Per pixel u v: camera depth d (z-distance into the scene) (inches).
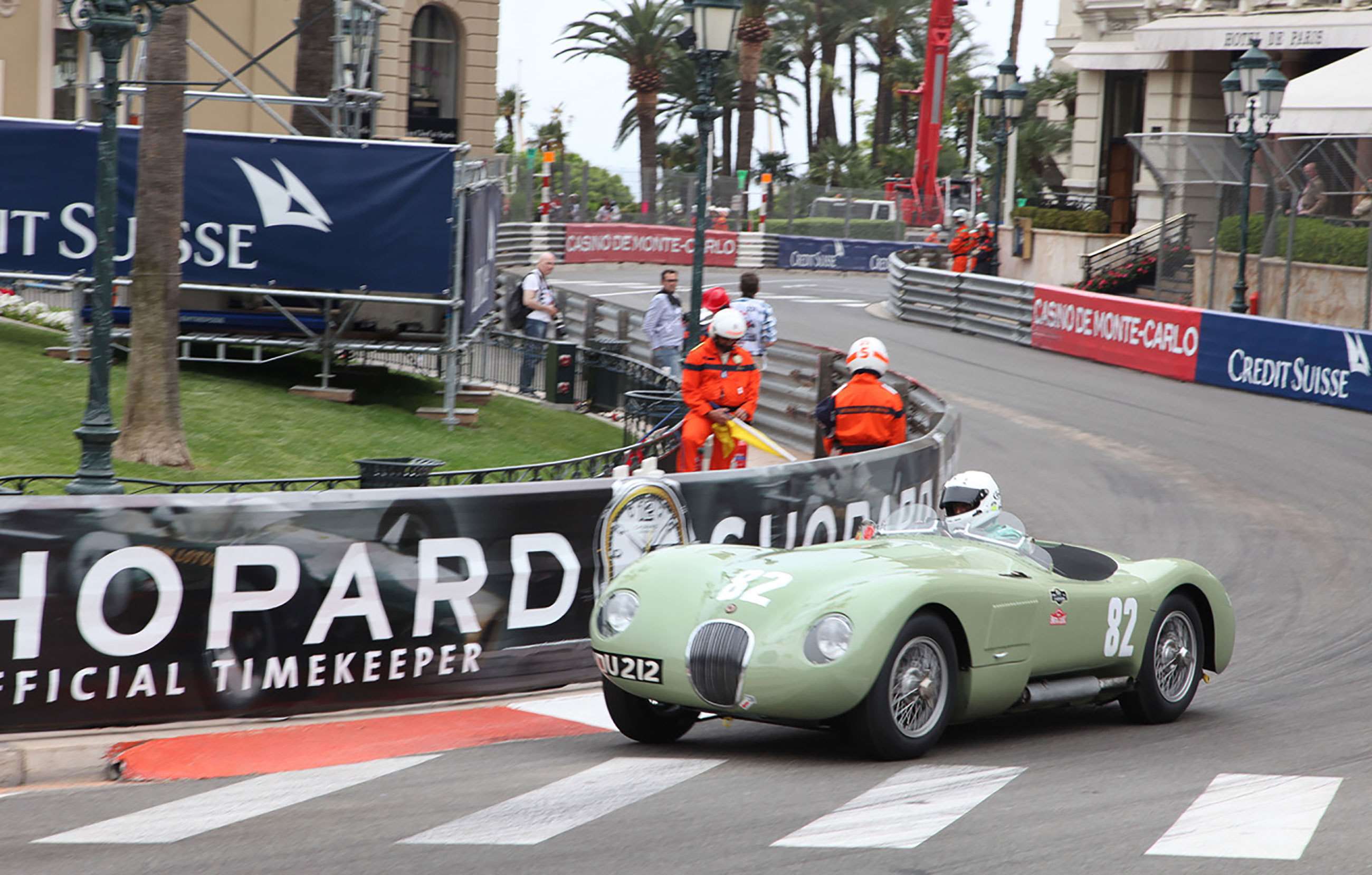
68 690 497.7
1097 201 2854.3
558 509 592.4
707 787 441.1
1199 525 974.4
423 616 561.3
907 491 774.5
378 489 551.5
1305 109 1881.2
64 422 993.5
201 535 518.3
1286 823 395.9
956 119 5482.3
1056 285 2721.5
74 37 1803.6
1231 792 433.1
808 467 685.3
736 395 987.3
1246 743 514.3
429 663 563.2
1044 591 502.0
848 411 828.6
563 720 549.6
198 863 365.7
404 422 1187.3
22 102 1750.7
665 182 3479.3
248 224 1187.3
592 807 416.8
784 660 445.4
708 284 2797.7
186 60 943.7
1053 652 504.1
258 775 470.9
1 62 1727.4
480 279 1306.6
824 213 3700.8
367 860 365.4
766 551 509.7
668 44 4197.8
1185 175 1978.3
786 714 447.5
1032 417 1374.3
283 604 533.0
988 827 391.2
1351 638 703.7
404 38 2834.6
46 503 492.4
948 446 879.7
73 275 1200.8
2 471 852.6
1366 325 1512.1
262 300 1240.8
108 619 503.2
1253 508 1021.2
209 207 1184.8
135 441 936.9
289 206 1186.0
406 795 437.4
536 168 3238.2
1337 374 1418.6
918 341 1947.6
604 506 605.0
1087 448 1234.0
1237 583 827.4
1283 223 1839.3
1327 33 2349.9
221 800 434.9
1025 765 471.8
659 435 884.6
